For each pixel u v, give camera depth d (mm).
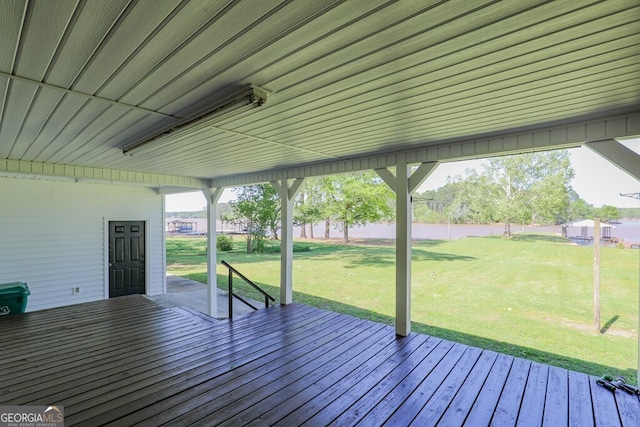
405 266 3977
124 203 7598
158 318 4512
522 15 1271
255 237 15211
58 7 1167
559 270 8453
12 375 2863
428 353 3420
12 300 4652
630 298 6938
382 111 2461
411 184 3959
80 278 6887
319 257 13453
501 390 2707
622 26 1348
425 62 1672
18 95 2074
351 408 2430
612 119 2613
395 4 1185
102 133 3049
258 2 1151
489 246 11477
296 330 4102
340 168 4672
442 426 2240
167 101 2197
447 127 2914
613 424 2287
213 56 1580
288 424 2230
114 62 1633
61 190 6637
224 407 2418
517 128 2969
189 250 17922
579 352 4918
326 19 1272
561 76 1846
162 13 1214
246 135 3176
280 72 1773
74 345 3549
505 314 6730
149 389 2654
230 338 3807
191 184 6477
